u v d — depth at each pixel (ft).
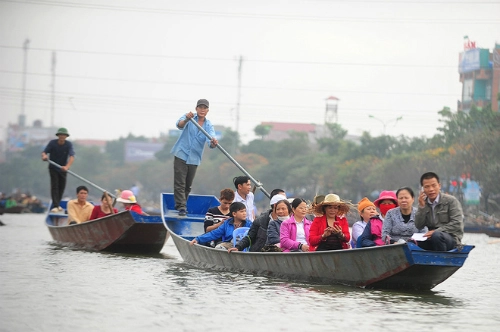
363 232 72.74
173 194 105.50
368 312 57.77
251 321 53.42
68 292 63.87
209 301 61.00
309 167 485.15
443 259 65.72
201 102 99.45
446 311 59.57
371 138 436.35
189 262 89.86
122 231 102.53
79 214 116.78
